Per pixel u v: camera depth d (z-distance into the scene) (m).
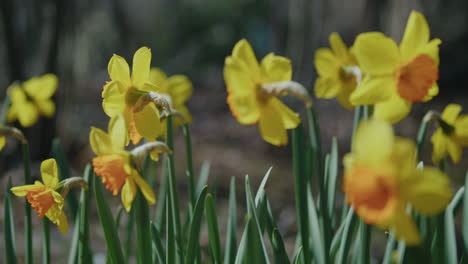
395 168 1.43
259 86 1.57
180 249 1.71
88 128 6.68
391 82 1.54
